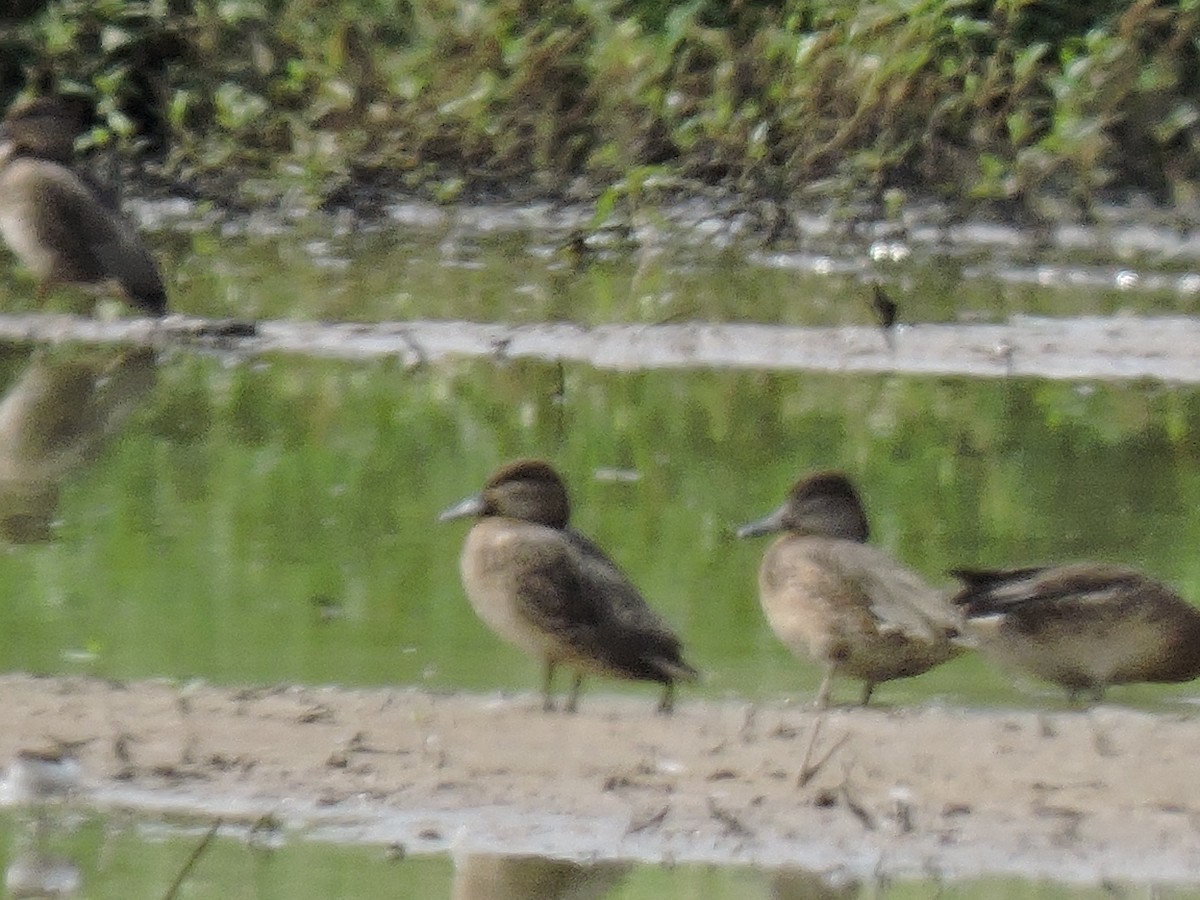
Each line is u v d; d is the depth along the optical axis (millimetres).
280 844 7918
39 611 10789
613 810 8266
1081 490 13617
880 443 14695
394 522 12617
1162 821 8312
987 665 10734
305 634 10516
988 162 20922
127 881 7578
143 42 22688
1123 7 22516
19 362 16375
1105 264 20469
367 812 8219
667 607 11195
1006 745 9086
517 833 8031
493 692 9711
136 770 8539
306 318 17719
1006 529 12656
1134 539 12461
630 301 18391
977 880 7766
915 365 16719
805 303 18453
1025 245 21219
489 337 17203
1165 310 18641
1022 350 17156
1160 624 10055
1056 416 15492
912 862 7898
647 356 16781
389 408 15344
